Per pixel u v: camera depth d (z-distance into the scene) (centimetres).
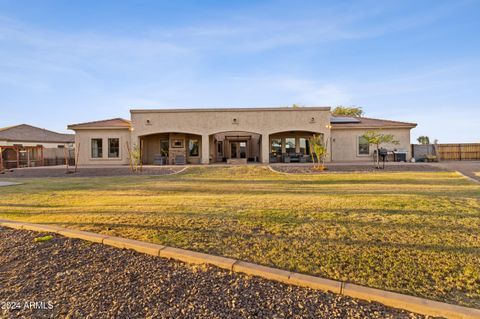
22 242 427
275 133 2227
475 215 513
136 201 739
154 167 1767
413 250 353
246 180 1248
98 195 866
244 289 275
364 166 1599
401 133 2117
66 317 238
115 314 240
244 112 2042
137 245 389
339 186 983
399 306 236
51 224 514
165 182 1207
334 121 2303
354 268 307
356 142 2148
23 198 834
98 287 287
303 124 2034
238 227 473
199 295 266
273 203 670
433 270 298
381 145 2131
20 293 280
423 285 267
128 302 258
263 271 301
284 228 460
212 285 285
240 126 2041
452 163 1786
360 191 843
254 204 664
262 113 2041
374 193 791
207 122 2047
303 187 982
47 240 430
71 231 462
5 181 1351
